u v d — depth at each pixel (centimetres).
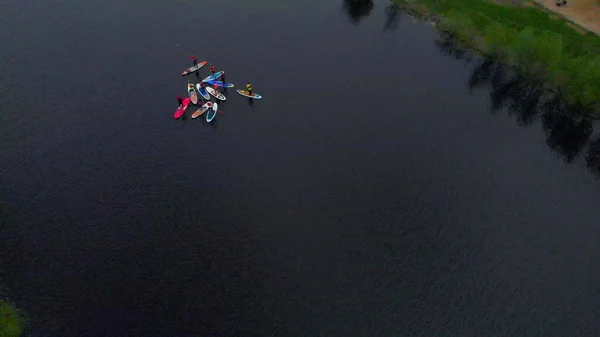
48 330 6638
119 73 10625
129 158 8912
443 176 8838
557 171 9006
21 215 7950
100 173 8638
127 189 8406
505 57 10988
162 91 10212
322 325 6838
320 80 10675
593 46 10525
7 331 6400
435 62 11188
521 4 11919
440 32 11881
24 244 7575
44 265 7325
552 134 9638
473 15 11744
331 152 9162
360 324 6862
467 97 10381
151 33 11750
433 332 6806
